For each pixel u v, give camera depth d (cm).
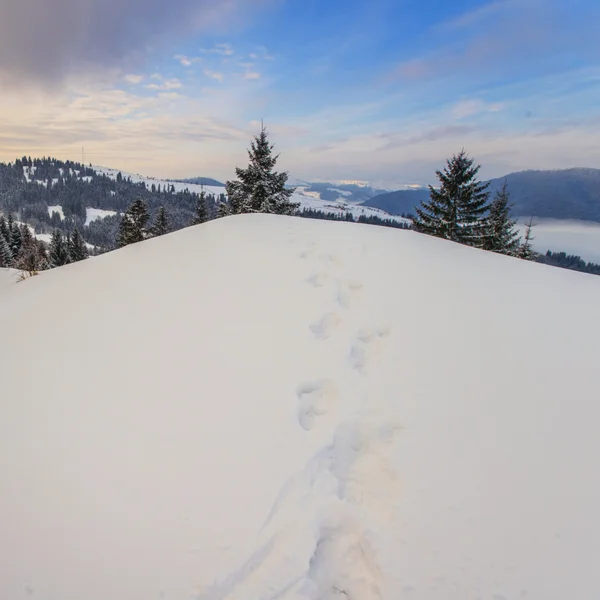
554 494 212
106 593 171
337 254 565
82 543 191
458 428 262
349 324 388
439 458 242
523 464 231
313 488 228
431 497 219
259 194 2308
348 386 307
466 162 2130
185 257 601
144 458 238
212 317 400
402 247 599
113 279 533
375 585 184
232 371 319
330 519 215
